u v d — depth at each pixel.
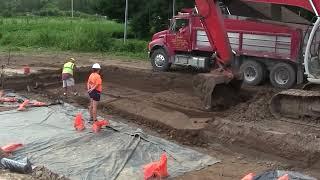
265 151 11.83
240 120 13.77
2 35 37.56
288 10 20.72
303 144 11.46
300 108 13.64
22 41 36.22
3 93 17.84
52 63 26.09
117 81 21.06
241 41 19.73
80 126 13.12
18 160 9.83
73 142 12.05
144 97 17.48
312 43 14.70
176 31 22.75
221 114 14.69
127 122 14.70
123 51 33.50
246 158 11.68
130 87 19.67
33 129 13.17
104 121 13.29
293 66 18.89
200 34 21.77
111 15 40.34
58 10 81.00
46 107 15.69
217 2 14.83
